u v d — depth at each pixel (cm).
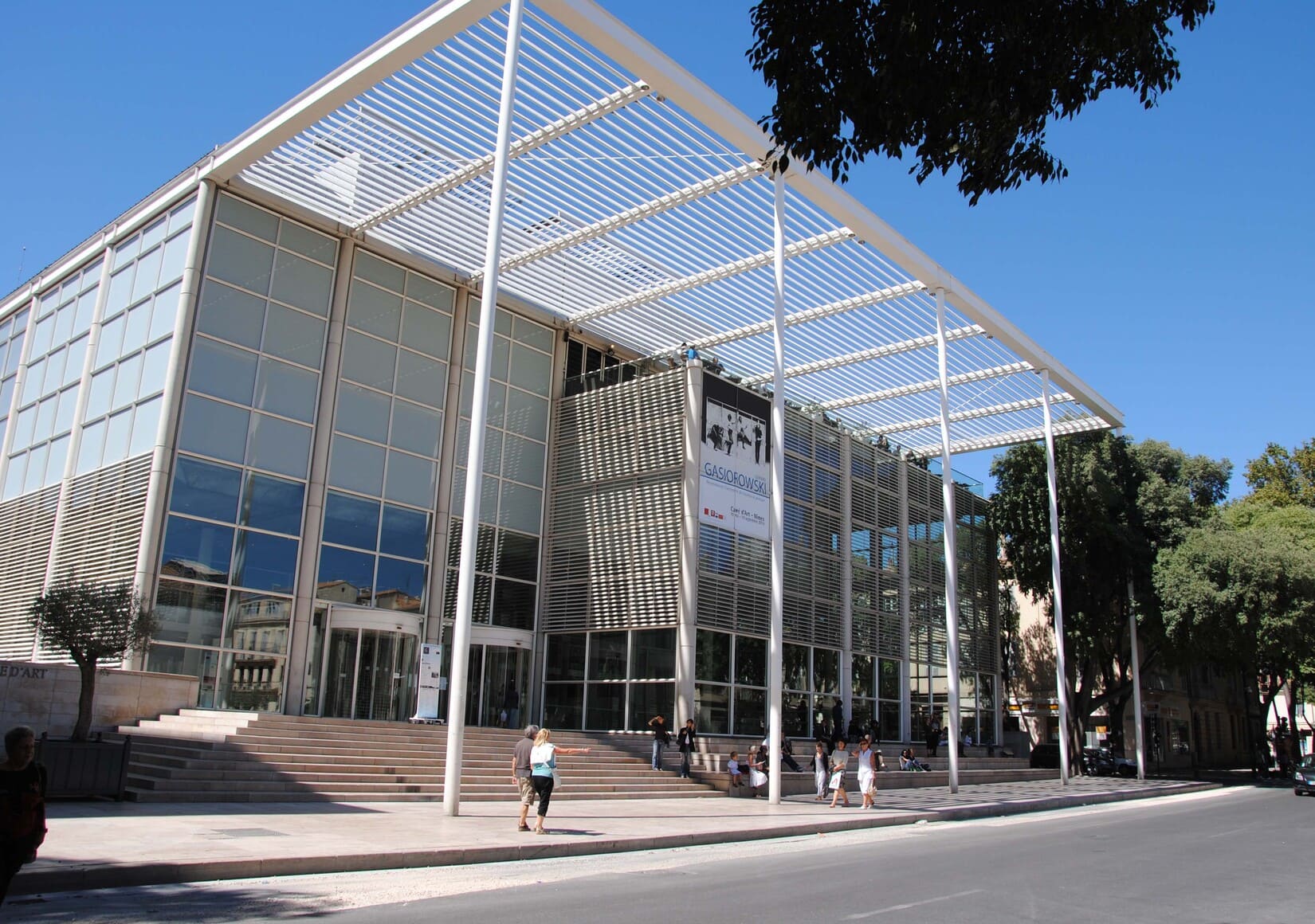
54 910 807
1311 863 1319
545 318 3142
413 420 2742
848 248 2623
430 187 2372
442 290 2867
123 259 2606
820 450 3341
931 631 3769
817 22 830
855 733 3131
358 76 1956
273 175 2384
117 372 2470
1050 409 3578
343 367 2600
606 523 2917
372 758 1919
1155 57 848
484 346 1730
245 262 2438
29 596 2488
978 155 895
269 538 2391
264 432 2420
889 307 2975
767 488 3019
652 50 1938
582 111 2086
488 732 2312
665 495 2792
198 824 1267
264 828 1266
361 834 1265
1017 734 4447
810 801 2211
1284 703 7606
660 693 2667
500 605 2880
